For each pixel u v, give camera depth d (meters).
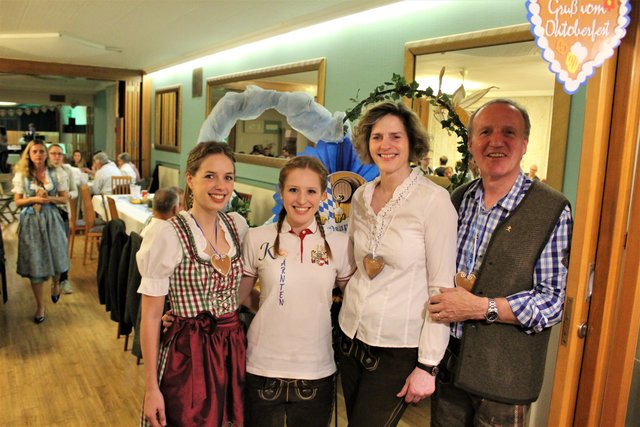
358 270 1.80
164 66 8.18
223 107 3.65
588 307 1.49
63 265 4.48
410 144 1.71
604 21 1.32
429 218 1.63
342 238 1.85
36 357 3.69
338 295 2.20
